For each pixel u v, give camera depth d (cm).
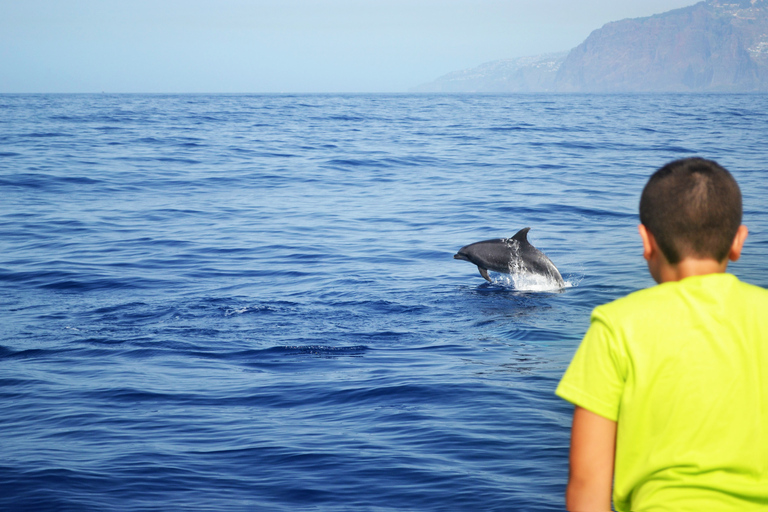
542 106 12112
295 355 805
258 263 1312
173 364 775
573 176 2566
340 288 1126
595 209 1875
